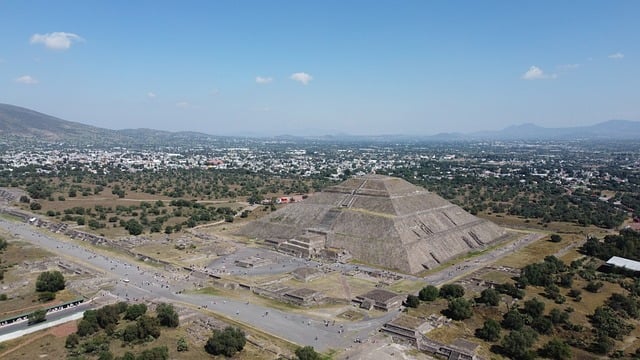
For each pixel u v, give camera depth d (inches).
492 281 7135.8
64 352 4667.8
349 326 5570.9
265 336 5196.9
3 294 6387.8
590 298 6373.0
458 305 5728.3
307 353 4466.0
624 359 4776.1
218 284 7096.5
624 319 5713.6
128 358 4259.4
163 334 5108.3
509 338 4872.0
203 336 5098.4
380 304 6146.7
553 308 5880.9
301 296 6338.6
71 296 6446.9
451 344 4965.6
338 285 7096.5
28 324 5457.7
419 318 5689.0
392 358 4756.4
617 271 7544.3
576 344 5064.0
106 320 5221.5
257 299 6501.0
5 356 4603.8
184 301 6353.3
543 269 7130.9
